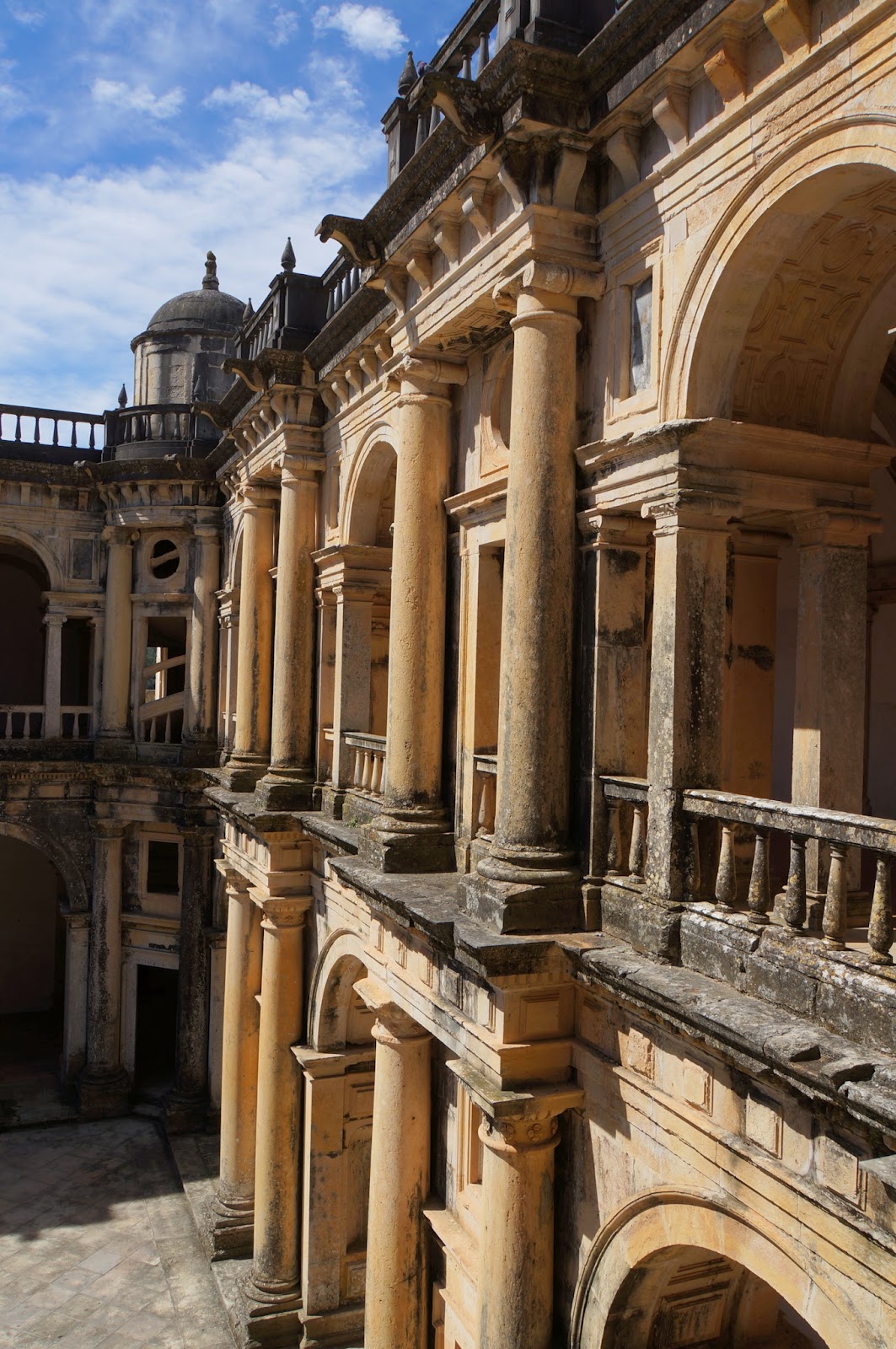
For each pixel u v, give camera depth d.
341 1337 16.64
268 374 17.05
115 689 26.73
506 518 10.43
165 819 25.80
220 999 24.89
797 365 8.81
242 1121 19.69
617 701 9.34
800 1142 6.57
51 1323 17.62
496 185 9.91
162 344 28.78
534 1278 9.30
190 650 26.23
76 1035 26.36
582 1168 9.16
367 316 14.14
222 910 25.22
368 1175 17.19
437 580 12.30
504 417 11.45
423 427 12.25
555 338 9.38
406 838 11.88
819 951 6.68
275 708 17.52
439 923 9.51
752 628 10.91
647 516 8.62
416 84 11.91
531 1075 9.22
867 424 9.09
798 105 7.09
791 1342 9.66
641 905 8.43
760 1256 6.95
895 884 10.83
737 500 8.39
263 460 18.98
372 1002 12.60
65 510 27.05
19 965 31.73
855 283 8.34
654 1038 8.13
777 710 16.83
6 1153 23.58
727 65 7.48
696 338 8.15
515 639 9.45
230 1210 19.59
